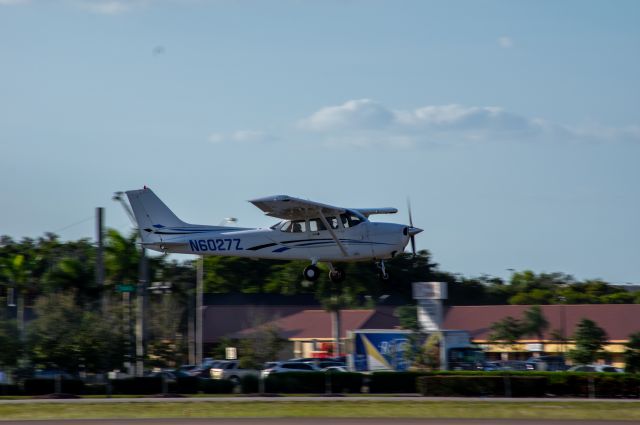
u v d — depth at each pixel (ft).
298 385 475.31
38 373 510.17
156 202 413.80
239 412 326.44
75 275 571.69
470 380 434.30
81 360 498.69
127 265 647.15
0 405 365.40
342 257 375.45
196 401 380.37
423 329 589.32
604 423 287.69
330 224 377.30
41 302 521.65
